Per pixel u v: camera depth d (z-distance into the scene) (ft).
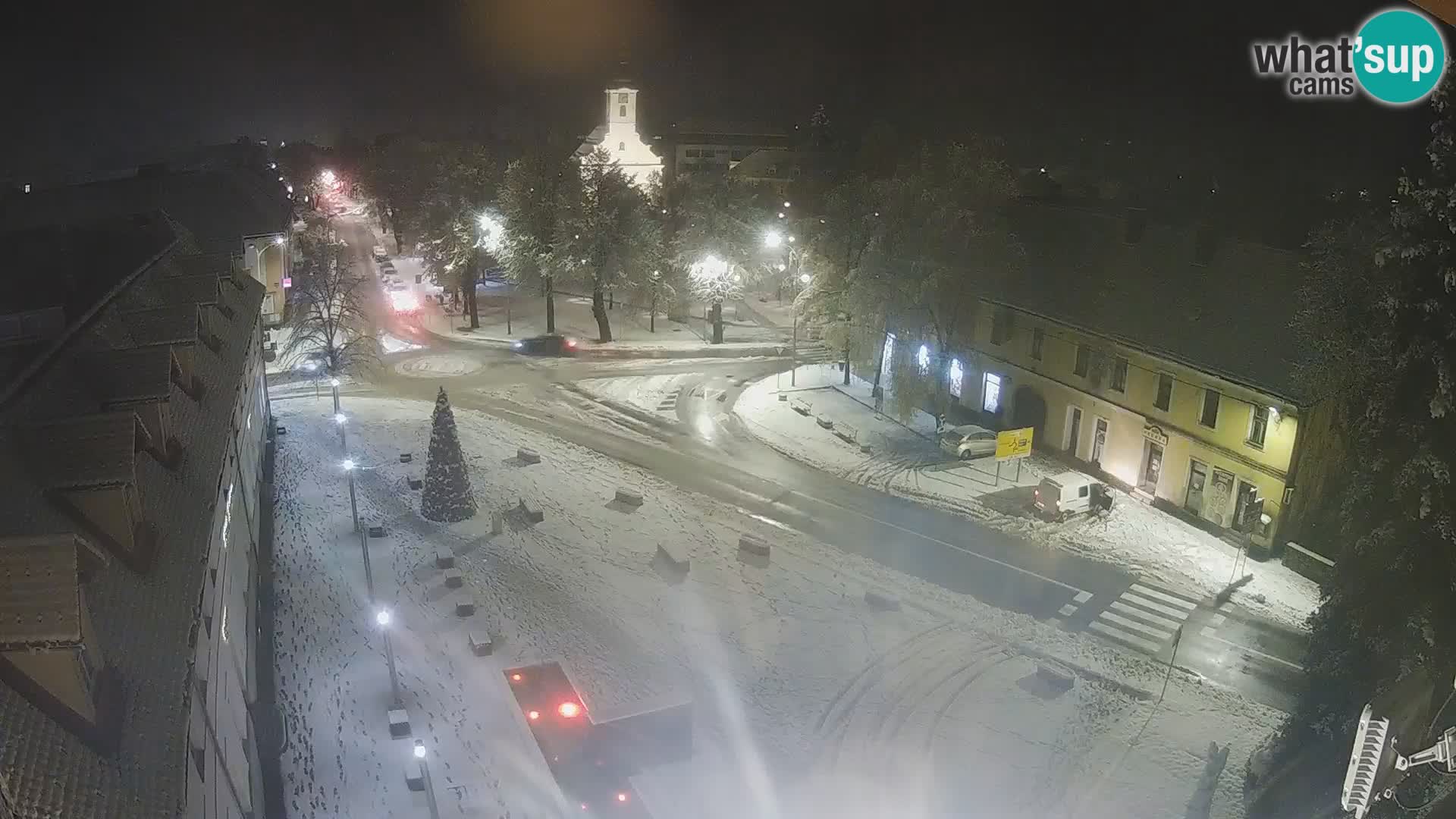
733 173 371.56
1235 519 137.28
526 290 266.77
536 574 123.03
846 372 210.79
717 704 99.76
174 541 59.62
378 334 241.14
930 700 102.27
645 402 197.67
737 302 284.41
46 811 33.60
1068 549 135.95
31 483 51.72
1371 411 79.92
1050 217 184.96
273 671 96.53
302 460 154.61
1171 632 115.85
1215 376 136.26
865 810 86.07
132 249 148.97
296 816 77.30
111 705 42.52
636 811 83.87
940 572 129.39
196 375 88.38
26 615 39.06
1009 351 176.76
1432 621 74.95
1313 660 86.33
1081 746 95.40
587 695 98.17
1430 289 76.38
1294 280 135.85
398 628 107.14
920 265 171.42
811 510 147.54
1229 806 86.28
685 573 125.39
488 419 184.14
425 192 328.08
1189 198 270.67
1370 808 71.36
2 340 122.52
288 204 261.44
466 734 89.51
